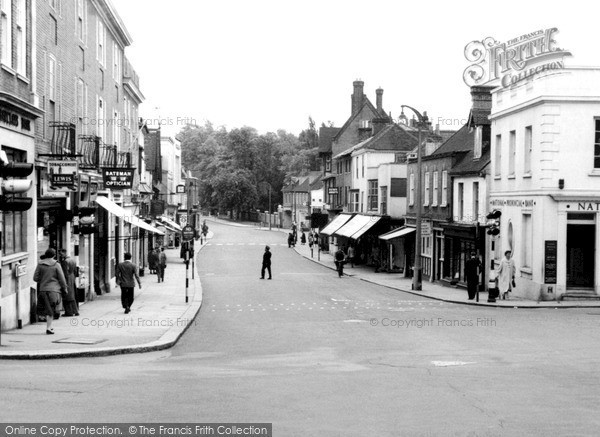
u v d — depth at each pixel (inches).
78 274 1068.5
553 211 1211.9
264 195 5816.9
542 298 1208.2
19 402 402.3
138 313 979.3
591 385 473.1
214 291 1467.8
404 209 2186.3
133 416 374.3
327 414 383.9
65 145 961.5
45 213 940.0
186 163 6742.1
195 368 551.5
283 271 2126.0
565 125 1215.6
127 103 1786.4
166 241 3105.3
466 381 488.7
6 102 734.5
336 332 818.2
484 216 1480.1
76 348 635.5
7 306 754.8
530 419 373.4
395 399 425.1
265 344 722.2
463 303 1200.2
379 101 3312.0
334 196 3095.5
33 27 856.3
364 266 2372.0
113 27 1517.0
